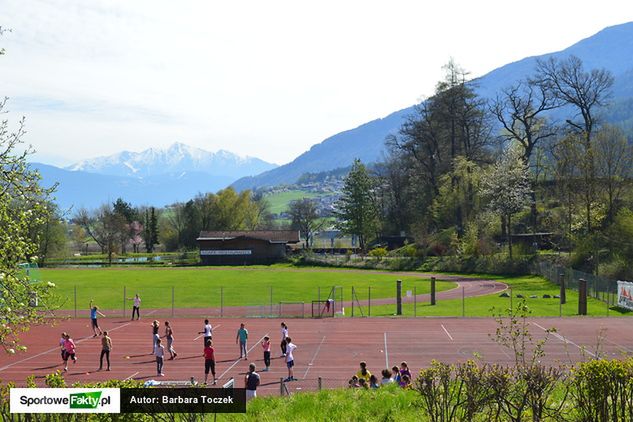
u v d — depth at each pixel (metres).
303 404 20.55
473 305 61.81
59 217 22.06
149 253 162.50
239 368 35.72
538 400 13.23
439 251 111.31
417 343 42.47
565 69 95.81
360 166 128.88
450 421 13.52
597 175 78.50
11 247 19.59
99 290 79.94
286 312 60.19
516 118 103.38
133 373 34.81
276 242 130.75
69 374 34.72
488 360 36.25
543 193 104.12
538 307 58.50
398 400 19.50
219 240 130.38
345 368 35.34
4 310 18.95
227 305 66.06
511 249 96.44
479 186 105.56
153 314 59.66
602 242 78.00
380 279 92.12
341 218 130.25
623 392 12.94
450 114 115.25
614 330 45.47
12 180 19.64
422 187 127.75
